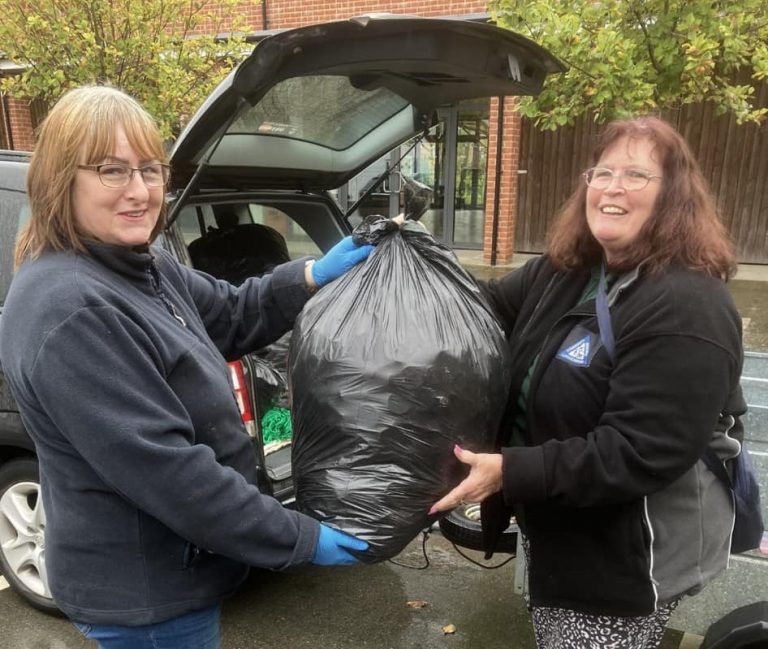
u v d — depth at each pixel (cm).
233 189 300
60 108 125
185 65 533
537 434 154
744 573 194
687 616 203
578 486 136
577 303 156
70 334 116
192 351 136
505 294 183
